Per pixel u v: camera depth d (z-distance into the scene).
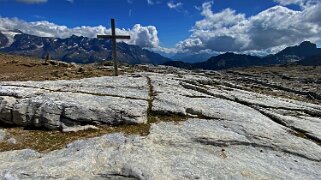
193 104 31.98
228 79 91.94
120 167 19.83
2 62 72.44
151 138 24.17
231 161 22.33
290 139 26.56
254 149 24.67
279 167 22.45
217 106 32.62
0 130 26.55
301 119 33.19
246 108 34.09
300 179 21.11
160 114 29.31
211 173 20.30
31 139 24.84
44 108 27.23
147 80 42.56
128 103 30.08
